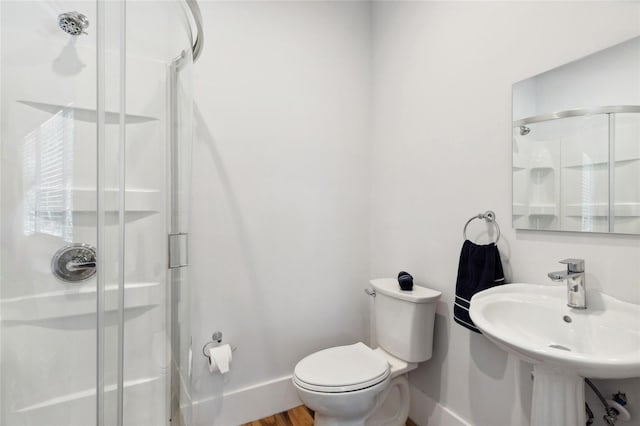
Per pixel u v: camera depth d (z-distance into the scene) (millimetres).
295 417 1682
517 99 1194
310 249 1847
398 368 1460
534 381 963
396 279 1772
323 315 1883
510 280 1225
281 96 1758
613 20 939
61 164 815
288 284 1777
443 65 1528
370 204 2055
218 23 1591
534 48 1145
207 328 1560
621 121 926
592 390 987
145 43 955
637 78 894
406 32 1763
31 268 812
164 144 1049
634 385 906
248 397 1645
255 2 1688
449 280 1493
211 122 1574
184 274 1197
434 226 1579
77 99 817
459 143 1443
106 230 835
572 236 1039
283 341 1758
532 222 1146
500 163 1265
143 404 974
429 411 1582
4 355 804
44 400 818
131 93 908
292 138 1792
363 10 2039
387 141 1911
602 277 965
